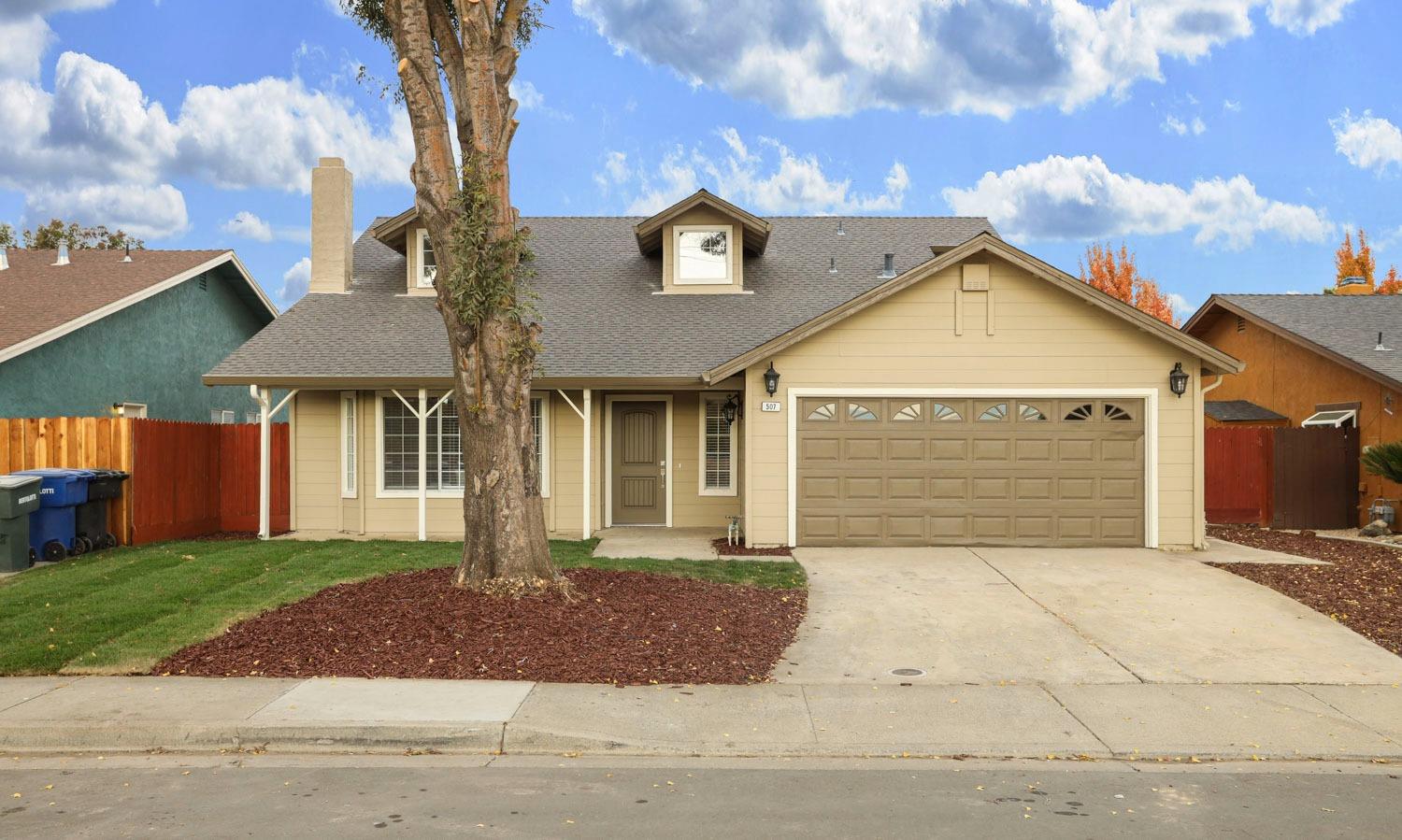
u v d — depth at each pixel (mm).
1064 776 6207
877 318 14750
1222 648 9289
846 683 8172
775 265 19609
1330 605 10781
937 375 14727
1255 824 5379
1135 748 6730
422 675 7918
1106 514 14758
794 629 9898
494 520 10000
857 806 5582
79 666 8039
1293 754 6672
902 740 6828
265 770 6172
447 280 9836
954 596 11375
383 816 5336
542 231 21062
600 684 7879
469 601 9539
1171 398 14688
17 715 6879
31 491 12781
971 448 14805
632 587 10750
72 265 21719
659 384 15398
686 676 8133
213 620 9273
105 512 14578
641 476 17594
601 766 6320
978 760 6586
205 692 7426
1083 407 14812
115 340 19609
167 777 6004
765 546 14727
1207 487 18359
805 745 6723
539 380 15336
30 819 5273
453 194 9938
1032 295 14719
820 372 14758
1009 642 9477
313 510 16766
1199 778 6195
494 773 6152
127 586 10922
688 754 6602
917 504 14812
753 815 5418
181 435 16547
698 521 17484
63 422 14992
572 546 14812
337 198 18547
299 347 16281
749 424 14773
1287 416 20578
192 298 22641
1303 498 18094
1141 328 14492
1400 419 17203
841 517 14797
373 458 16594
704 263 18500
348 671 7977
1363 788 6035
